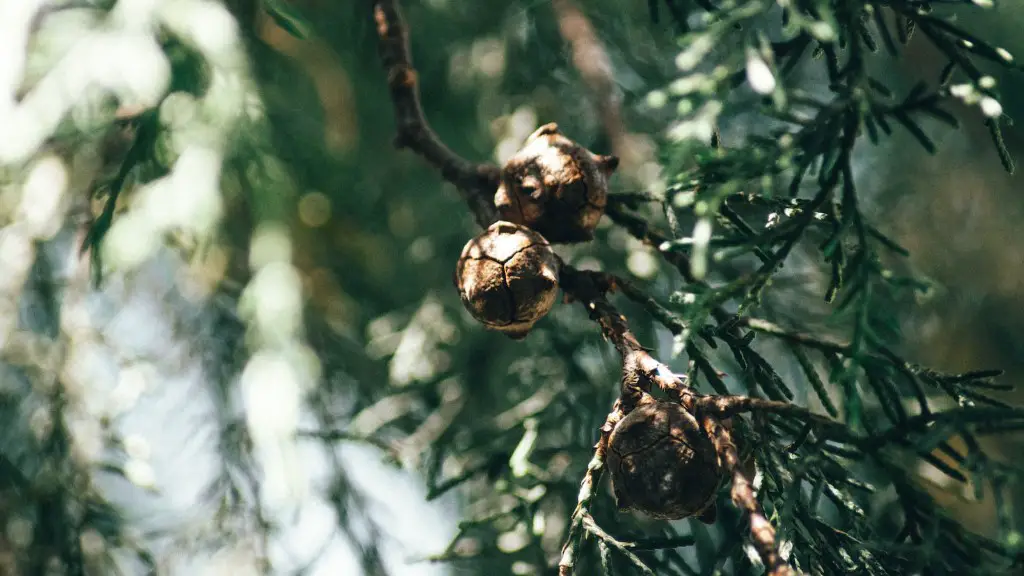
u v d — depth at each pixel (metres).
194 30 0.47
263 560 0.52
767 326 0.34
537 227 0.34
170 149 0.46
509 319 0.33
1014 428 0.30
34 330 0.53
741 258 0.52
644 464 0.31
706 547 0.43
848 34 0.34
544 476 0.44
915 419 0.31
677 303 0.32
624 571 0.42
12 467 0.49
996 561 0.31
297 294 0.48
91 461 0.49
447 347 0.56
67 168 0.51
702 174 0.33
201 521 0.52
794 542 0.32
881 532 0.43
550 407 0.48
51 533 0.48
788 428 0.34
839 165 0.32
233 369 0.57
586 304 0.34
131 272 0.52
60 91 0.45
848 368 0.31
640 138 0.56
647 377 0.32
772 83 0.31
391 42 0.40
